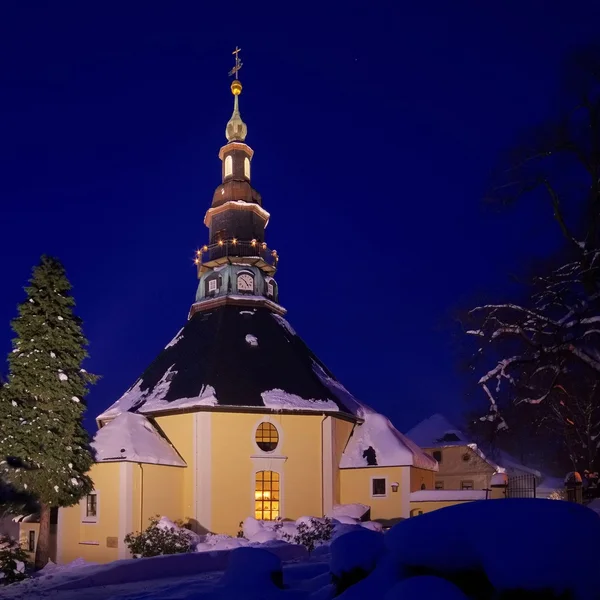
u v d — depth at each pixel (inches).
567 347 962.7
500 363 1008.2
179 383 1288.1
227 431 1210.0
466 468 2139.5
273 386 1279.5
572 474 1078.4
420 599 250.2
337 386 1457.9
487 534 258.1
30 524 1244.5
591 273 995.3
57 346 1084.5
